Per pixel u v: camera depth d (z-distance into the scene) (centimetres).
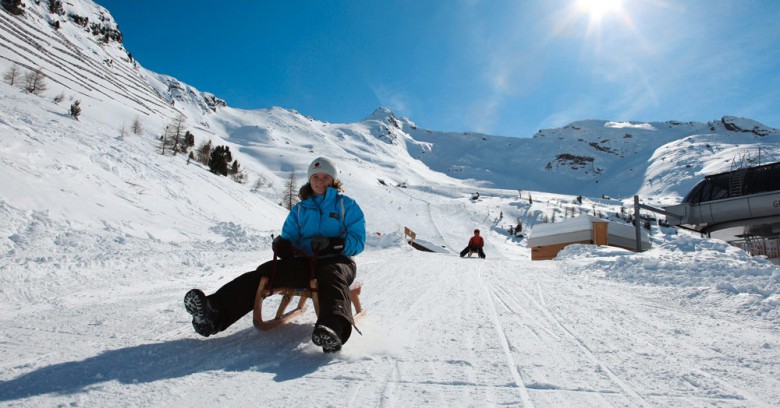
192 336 297
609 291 612
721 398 199
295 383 208
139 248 897
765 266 719
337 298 270
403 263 1033
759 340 324
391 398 190
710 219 1933
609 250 1231
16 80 7644
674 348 296
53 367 217
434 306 464
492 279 747
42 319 343
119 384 197
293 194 8331
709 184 2014
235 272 718
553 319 398
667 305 497
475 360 255
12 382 194
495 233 10344
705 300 519
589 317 412
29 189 1090
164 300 446
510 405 184
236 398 186
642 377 229
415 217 11062
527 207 14350
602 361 259
